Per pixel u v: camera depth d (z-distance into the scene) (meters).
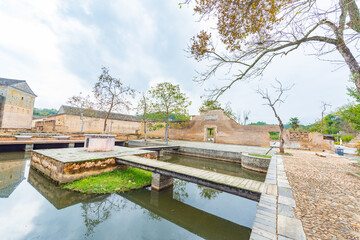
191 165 10.65
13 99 22.47
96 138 8.28
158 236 3.32
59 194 4.98
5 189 5.46
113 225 3.68
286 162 7.69
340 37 2.47
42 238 3.09
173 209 4.61
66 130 21.81
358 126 8.34
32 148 11.82
